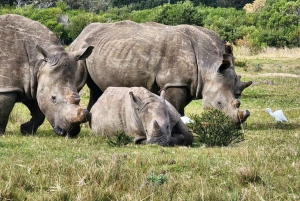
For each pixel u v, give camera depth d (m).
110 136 27.17
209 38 33.16
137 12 136.25
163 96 26.20
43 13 120.44
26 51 27.67
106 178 17.62
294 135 28.28
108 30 34.19
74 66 27.36
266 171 18.98
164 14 119.31
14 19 28.23
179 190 17.09
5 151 22.33
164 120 24.78
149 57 32.16
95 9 160.75
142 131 25.62
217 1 190.88
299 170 19.42
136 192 16.42
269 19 127.62
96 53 33.44
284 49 111.06
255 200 15.94
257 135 28.59
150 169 19.36
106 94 28.30
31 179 17.89
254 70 75.50
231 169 19.45
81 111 26.03
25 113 38.03
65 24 117.88
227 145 25.44
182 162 20.38
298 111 39.78
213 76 31.62
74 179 17.66
